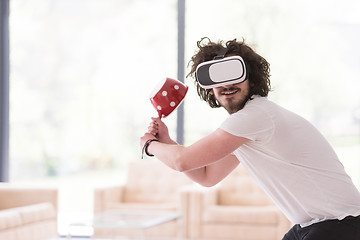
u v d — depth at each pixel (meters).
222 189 5.76
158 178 6.00
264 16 6.95
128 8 8.02
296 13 6.90
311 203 2.02
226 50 2.08
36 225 4.93
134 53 7.96
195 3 7.08
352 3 6.81
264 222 5.02
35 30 8.23
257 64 2.07
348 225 1.97
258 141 2.00
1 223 4.42
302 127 2.03
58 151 8.24
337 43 6.83
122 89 8.02
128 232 5.41
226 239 5.11
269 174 2.05
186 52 7.07
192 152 2.01
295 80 6.88
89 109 8.14
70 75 8.16
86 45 8.14
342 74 6.83
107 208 5.54
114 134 8.07
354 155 6.78
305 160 2.00
